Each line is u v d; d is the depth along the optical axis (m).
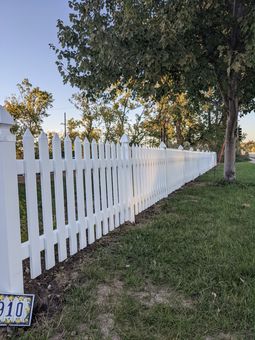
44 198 2.30
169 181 6.43
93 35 5.88
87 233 3.10
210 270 2.37
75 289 2.09
